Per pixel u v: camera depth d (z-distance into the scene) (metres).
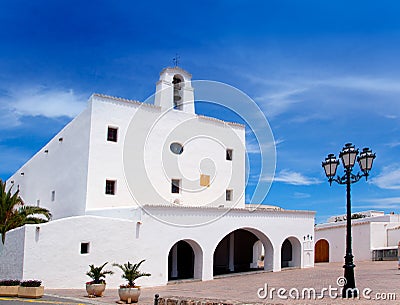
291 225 28.48
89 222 20.92
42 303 15.35
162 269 22.20
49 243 19.95
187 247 28.19
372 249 33.84
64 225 20.36
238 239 31.98
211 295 16.72
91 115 25.38
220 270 28.11
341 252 36.81
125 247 21.55
